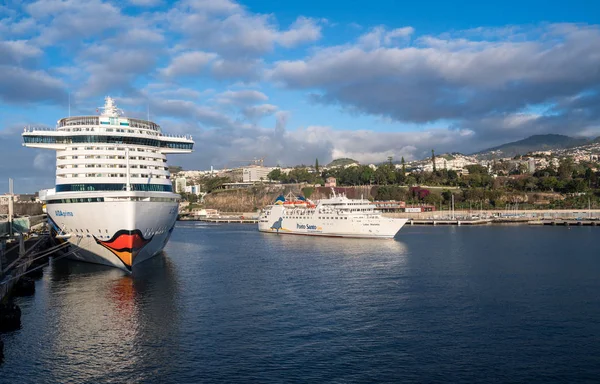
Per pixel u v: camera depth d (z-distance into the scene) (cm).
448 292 6128
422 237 13838
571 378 3572
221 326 4706
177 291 6125
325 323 4809
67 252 7888
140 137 7381
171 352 4044
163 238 7438
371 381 3512
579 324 4772
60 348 4141
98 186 6888
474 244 11706
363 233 12825
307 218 14250
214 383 3484
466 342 4284
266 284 6625
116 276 6931
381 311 5234
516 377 3591
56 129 7481
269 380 3528
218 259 9150
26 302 5562
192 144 8350
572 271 7594
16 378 3572
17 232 8756
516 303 5566
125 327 4675
